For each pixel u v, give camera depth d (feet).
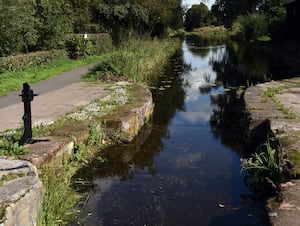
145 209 15.62
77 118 24.44
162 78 55.77
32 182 12.85
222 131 28.12
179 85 49.60
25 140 18.13
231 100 39.88
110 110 26.73
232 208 15.76
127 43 64.49
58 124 22.62
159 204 16.07
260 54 95.96
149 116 31.24
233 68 67.77
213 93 43.70
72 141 20.07
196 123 30.66
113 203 16.08
